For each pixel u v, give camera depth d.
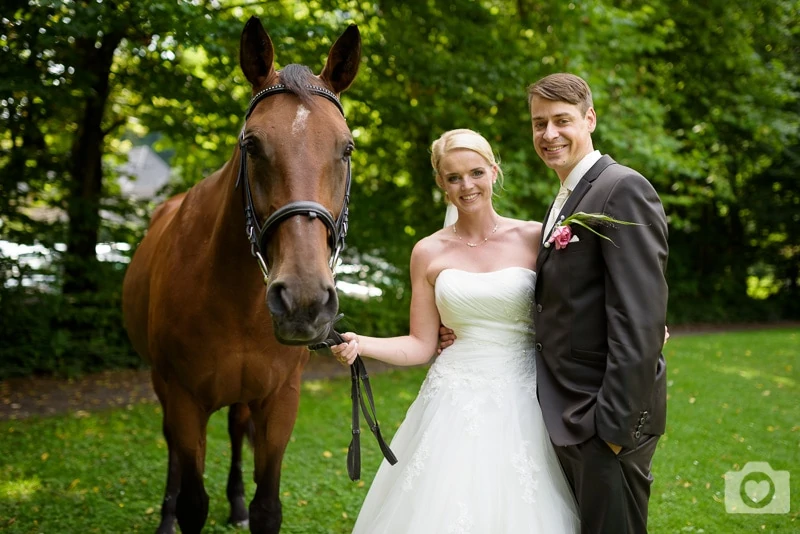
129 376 7.43
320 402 6.23
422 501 2.09
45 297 7.41
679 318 13.53
